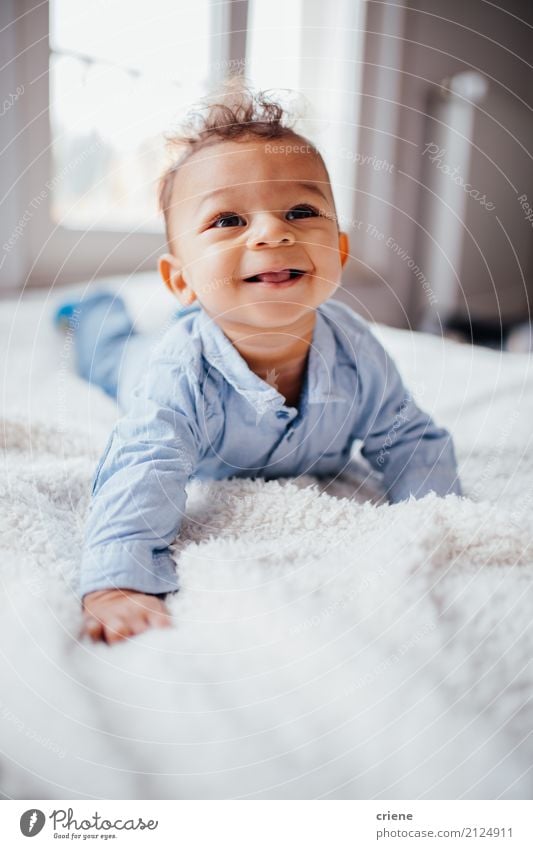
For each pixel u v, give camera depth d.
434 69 1.89
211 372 0.64
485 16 1.97
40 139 1.39
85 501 0.61
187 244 0.63
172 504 0.54
